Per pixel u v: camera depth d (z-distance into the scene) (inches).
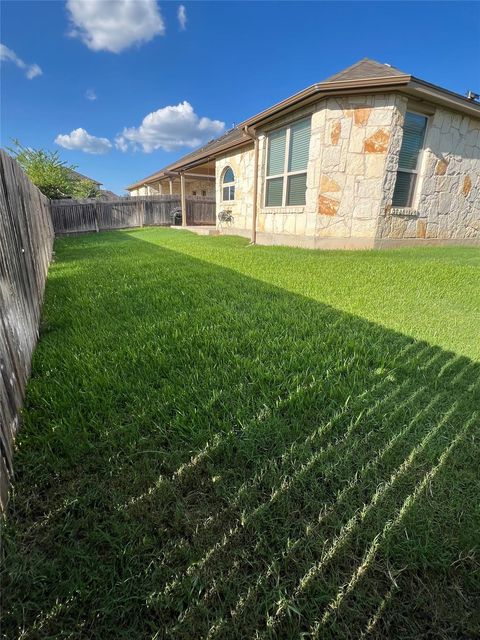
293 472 52.8
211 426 62.5
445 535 43.1
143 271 199.8
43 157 632.4
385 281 169.9
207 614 35.7
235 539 43.0
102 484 50.4
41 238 192.5
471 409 67.6
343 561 40.5
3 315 60.6
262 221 339.6
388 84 227.9
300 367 83.2
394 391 73.6
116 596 37.1
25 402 68.9
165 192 850.1
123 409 67.2
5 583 37.7
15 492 48.5
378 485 50.3
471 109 266.1
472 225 316.8
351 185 263.0
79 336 103.2
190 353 90.8
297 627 34.8
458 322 116.3
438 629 34.5
